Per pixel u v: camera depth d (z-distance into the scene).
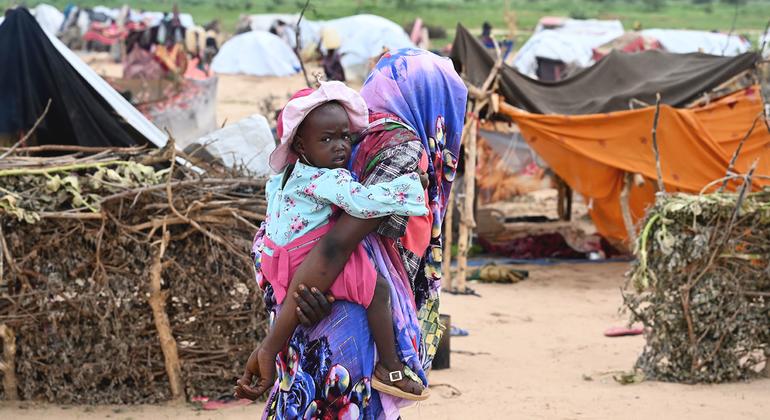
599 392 6.93
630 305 7.66
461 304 11.12
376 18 36.50
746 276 7.08
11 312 6.18
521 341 9.07
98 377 6.32
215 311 6.38
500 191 17.94
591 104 13.06
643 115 12.34
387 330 3.29
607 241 15.03
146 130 8.70
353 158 3.37
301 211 3.28
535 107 12.63
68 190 6.15
